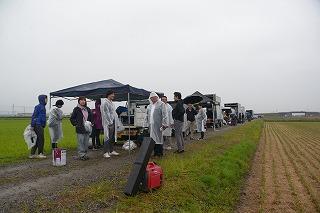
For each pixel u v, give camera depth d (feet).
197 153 43.19
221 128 124.16
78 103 39.91
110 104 41.63
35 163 38.37
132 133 53.88
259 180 32.96
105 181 27.99
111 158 41.16
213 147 51.19
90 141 52.47
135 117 59.57
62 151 36.37
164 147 52.13
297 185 30.68
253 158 47.80
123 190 25.07
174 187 25.96
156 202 22.70
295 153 54.03
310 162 44.37
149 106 46.80
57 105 45.91
